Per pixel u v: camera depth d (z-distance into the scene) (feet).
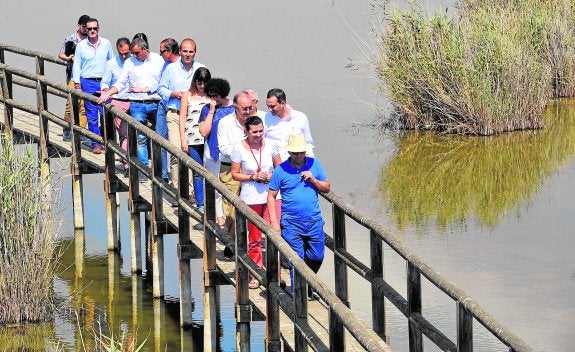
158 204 87.25
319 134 137.18
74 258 99.55
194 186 86.74
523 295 83.66
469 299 53.21
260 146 74.69
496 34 137.69
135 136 92.89
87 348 77.87
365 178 118.52
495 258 92.12
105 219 110.93
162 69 96.68
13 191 81.87
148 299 88.99
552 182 114.93
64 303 87.66
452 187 114.32
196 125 88.12
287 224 70.23
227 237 73.00
